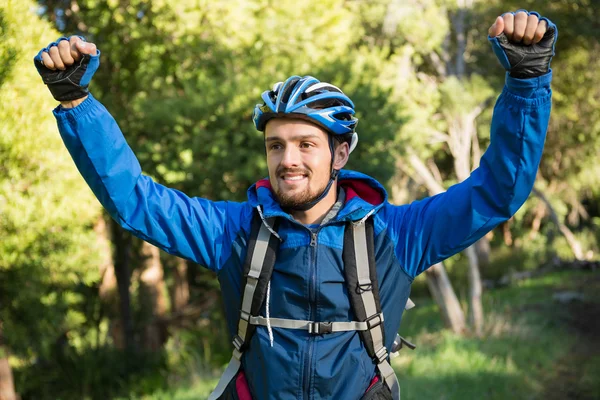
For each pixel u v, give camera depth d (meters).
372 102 11.13
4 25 6.75
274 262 2.33
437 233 2.31
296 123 2.30
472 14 16.05
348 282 2.28
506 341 13.17
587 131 24.09
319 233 2.33
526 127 2.07
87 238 10.17
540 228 37.34
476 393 9.16
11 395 10.37
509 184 2.14
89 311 15.79
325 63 11.66
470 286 14.91
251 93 10.42
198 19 11.88
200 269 14.38
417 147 14.30
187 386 10.42
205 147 10.30
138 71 12.67
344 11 13.49
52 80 2.12
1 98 7.07
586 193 34.97
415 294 23.44
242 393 2.36
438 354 11.39
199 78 11.27
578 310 16.83
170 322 16.94
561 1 16.12
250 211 2.45
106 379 12.88
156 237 2.39
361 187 2.48
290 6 12.27
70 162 8.32
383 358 2.31
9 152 7.70
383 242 2.36
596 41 17.75
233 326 2.45
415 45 15.04
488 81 16.70
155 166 10.89
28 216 8.12
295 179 2.32
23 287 9.52
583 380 10.77
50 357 13.07
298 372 2.26
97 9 12.41
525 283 21.88
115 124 2.22
